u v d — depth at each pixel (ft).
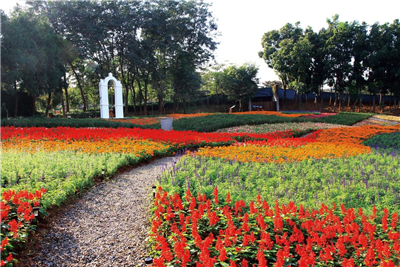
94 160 26.48
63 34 115.65
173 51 133.18
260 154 32.24
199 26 140.46
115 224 17.28
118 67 139.03
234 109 177.37
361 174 24.34
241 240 12.96
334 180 22.54
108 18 115.34
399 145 41.29
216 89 174.09
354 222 14.53
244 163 28.37
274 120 77.87
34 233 14.93
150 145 38.01
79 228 16.55
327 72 139.64
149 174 28.07
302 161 28.81
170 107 183.21
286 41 141.08
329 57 140.46
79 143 34.78
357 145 40.22
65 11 110.01
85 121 62.59
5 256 12.00
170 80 140.05
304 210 15.98
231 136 50.01
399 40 123.34
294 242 13.56
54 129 45.75
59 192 18.33
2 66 85.25
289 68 139.95
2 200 15.23
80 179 21.42
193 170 24.56
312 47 138.21
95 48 111.75
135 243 15.34
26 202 14.99
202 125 74.43
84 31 111.34
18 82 90.43
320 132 55.01
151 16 121.70
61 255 13.97
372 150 36.68
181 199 17.88
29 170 21.63
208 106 184.75
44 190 17.79
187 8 133.18
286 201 17.60
